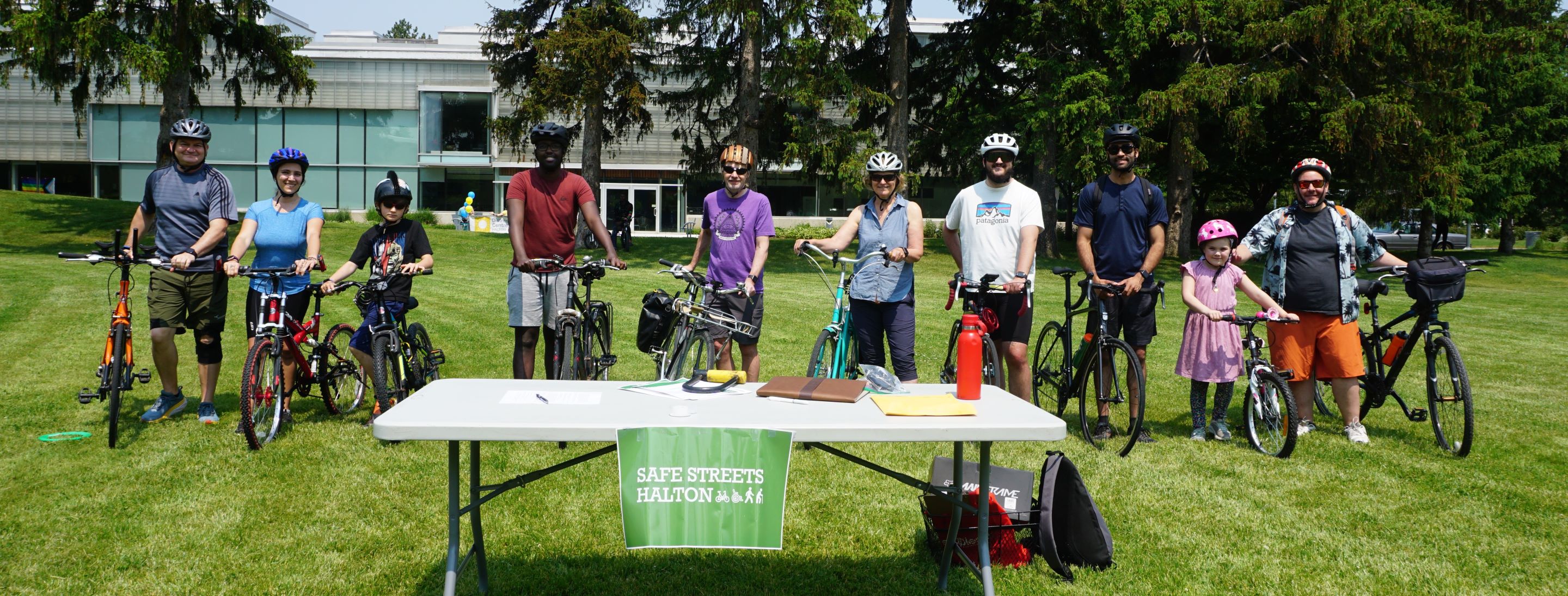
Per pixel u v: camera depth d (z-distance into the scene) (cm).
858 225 546
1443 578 350
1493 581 348
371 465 470
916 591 329
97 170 3847
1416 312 567
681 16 2034
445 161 3681
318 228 567
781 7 1867
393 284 573
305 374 562
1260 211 3056
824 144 2059
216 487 433
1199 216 3297
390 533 379
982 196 555
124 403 606
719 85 2267
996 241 548
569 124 2523
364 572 342
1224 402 567
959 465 318
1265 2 1945
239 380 699
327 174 3722
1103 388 552
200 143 553
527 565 348
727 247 577
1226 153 2580
